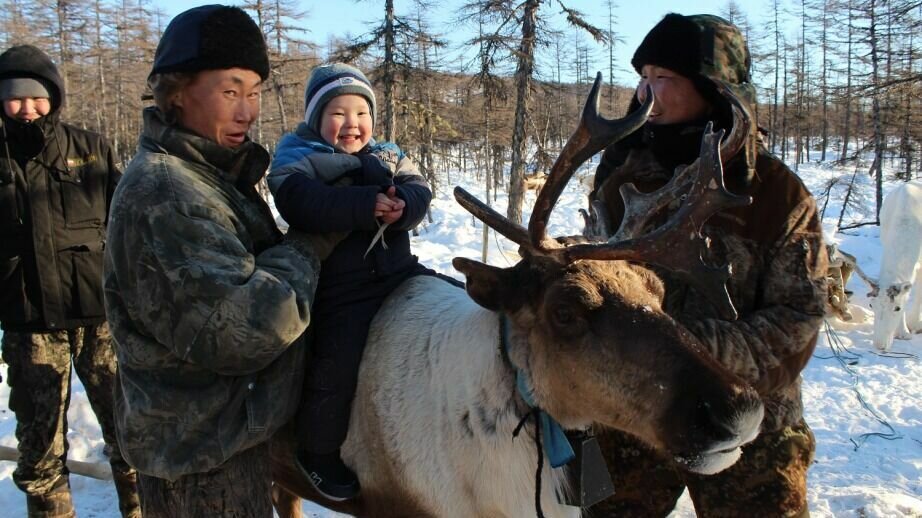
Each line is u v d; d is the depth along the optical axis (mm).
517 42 15914
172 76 2275
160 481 2400
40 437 3971
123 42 40844
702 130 2725
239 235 2309
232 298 2098
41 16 38094
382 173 2814
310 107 2850
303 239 2537
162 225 2117
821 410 6422
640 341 2158
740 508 2596
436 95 27844
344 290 2812
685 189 2398
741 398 1979
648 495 3027
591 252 2268
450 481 2604
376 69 20688
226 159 2373
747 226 2479
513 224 2426
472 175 45375
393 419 2734
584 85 43875
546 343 2346
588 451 2514
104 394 4070
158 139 2297
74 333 4043
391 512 2850
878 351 8195
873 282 8344
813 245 2416
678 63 2627
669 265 2184
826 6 42438
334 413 2766
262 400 2414
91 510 4602
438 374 2652
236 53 2299
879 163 26344
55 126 3938
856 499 4500
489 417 2492
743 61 2729
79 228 3949
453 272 12062
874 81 24156
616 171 2938
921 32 21609
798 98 55969
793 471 2549
